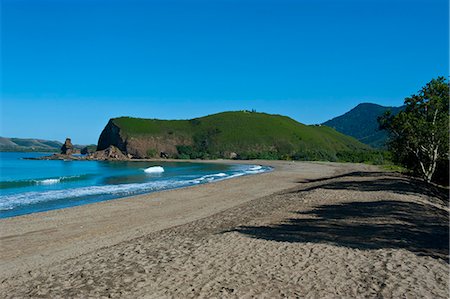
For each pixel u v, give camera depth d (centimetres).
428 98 2939
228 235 1152
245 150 14012
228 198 2439
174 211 1948
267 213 1588
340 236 1102
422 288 693
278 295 688
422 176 3484
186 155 12775
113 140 14500
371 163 8244
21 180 3900
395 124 3112
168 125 15500
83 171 5738
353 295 675
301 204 1780
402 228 1191
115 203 2222
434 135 2867
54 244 1278
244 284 745
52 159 11400
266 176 4453
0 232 1462
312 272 796
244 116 16912
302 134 16038
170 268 852
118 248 1076
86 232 1462
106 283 778
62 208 2095
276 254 929
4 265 1045
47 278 842
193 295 700
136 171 5772
